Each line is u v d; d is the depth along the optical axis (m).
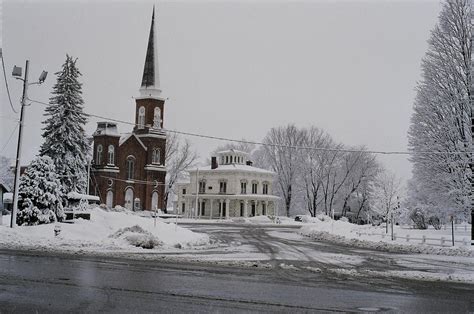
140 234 29.12
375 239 38.97
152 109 100.94
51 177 34.75
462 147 37.62
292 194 104.62
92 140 95.75
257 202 98.88
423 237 34.81
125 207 95.56
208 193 100.75
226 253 26.91
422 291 15.25
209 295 12.84
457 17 38.53
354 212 105.12
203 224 71.06
